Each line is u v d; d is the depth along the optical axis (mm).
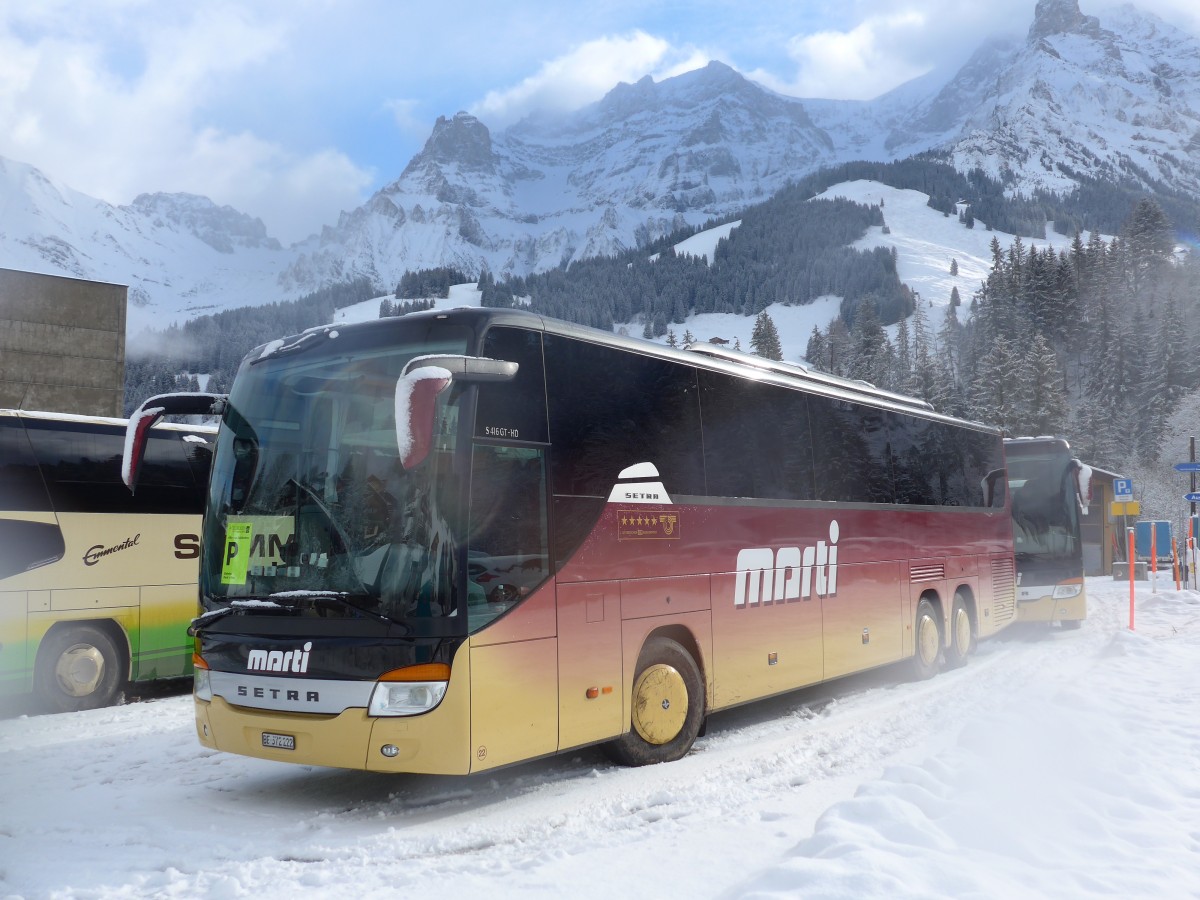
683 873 5082
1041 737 7117
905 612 12609
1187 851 4871
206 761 8508
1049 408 88188
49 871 5531
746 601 9297
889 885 4047
